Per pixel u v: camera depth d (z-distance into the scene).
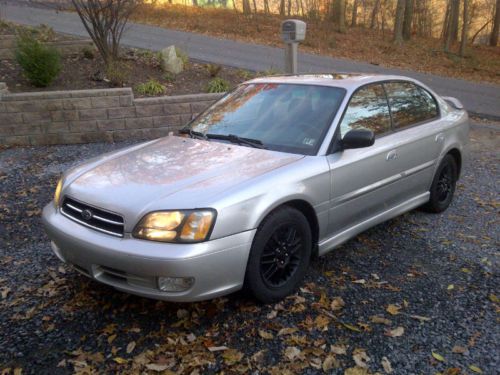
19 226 4.87
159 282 2.92
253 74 11.48
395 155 4.29
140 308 3.41
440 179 5.21
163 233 2.90
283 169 3.40
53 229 3.34
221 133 4.11
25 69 8.98
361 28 31.23
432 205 5.17
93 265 3.13
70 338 3.08
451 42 28.55
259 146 3.80
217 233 2.94
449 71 19.62
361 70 16.73
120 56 10.98
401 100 4.68
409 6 26.78
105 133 8.37
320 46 22.11
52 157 7.39
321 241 3.77
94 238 3.08
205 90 9.71
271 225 3.23
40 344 3.02
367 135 3.62
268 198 3.18
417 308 3.42
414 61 21.03
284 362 2.85
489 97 14.41
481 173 7.05
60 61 9.81
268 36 22.41
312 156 3.63
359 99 4.16
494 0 35.41
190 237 2.89
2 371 2.77
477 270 4.00
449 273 3.94
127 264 2.92
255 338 3.07
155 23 22.77
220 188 3.09
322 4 30.89
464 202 5.73
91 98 8.13
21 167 6.87
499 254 4.30
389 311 3.36
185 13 26.69
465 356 2.89
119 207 3.04
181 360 2.86
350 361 2.86
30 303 3.48
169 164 3.53
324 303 3.46
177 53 11.21
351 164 3.81
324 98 4.07
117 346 3.00
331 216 3.75
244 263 3.10
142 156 3.77
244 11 29.14
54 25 16.95
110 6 9.78
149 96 9.15
